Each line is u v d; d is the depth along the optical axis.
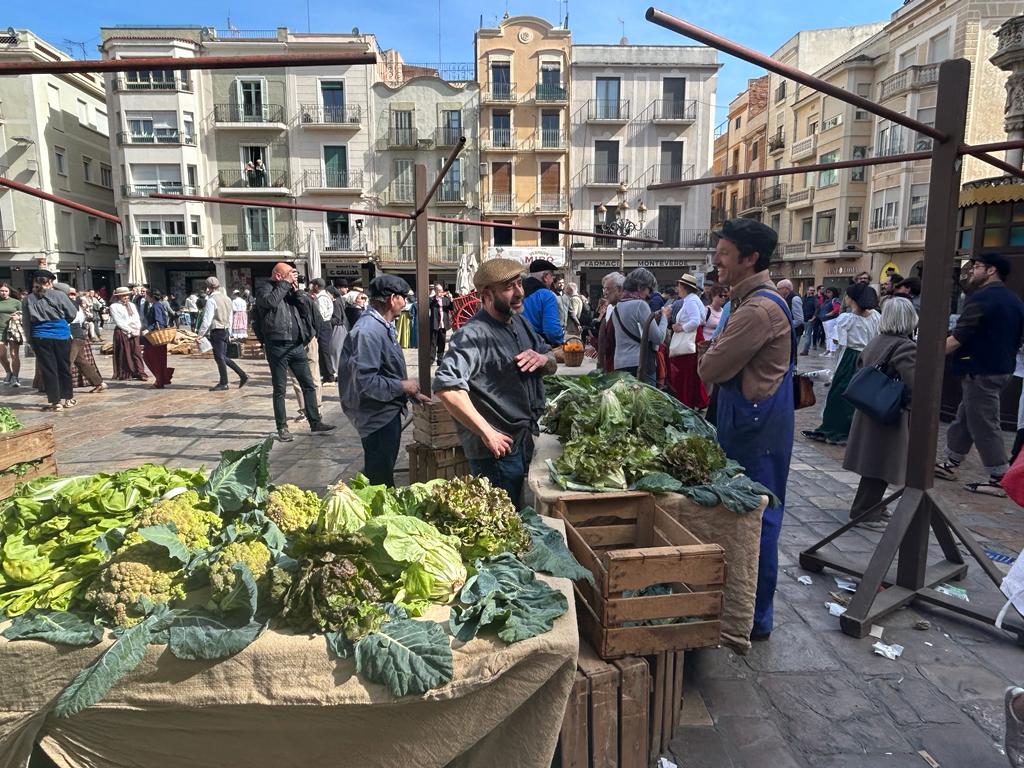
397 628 1.67
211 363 14.33
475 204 36.44
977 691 2.64
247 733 1.67
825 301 20.98
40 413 8.41
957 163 2.90
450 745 1.68
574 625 1.74
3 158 32.09
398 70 40.50
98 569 1.85
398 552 1.81
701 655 2.88
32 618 1.68
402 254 36.31
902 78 28.88
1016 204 7.33
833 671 2.77
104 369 13.28
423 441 4.30
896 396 3.95
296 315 6.79
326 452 6.35
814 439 7.09
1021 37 8.24
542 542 2.22
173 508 2.00
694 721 2.43
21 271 33.16
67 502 2.12
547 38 35.88
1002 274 5.13
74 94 35.41
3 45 31.47
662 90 36.50
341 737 1.67
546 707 1.73
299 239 35.66
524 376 2.86
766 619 2.98
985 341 5.02
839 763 2.23
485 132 35.97
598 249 36.97
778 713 2.49
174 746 1.68
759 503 2.63
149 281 36.00
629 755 2.09
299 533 1.90
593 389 4.22
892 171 30.22
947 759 2.26
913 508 3.23
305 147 35.06
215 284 10.27
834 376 6.86
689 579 2.15
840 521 4.63
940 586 3.55
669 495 2.76
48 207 32.75
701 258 37.09
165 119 33.84
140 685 1.63
